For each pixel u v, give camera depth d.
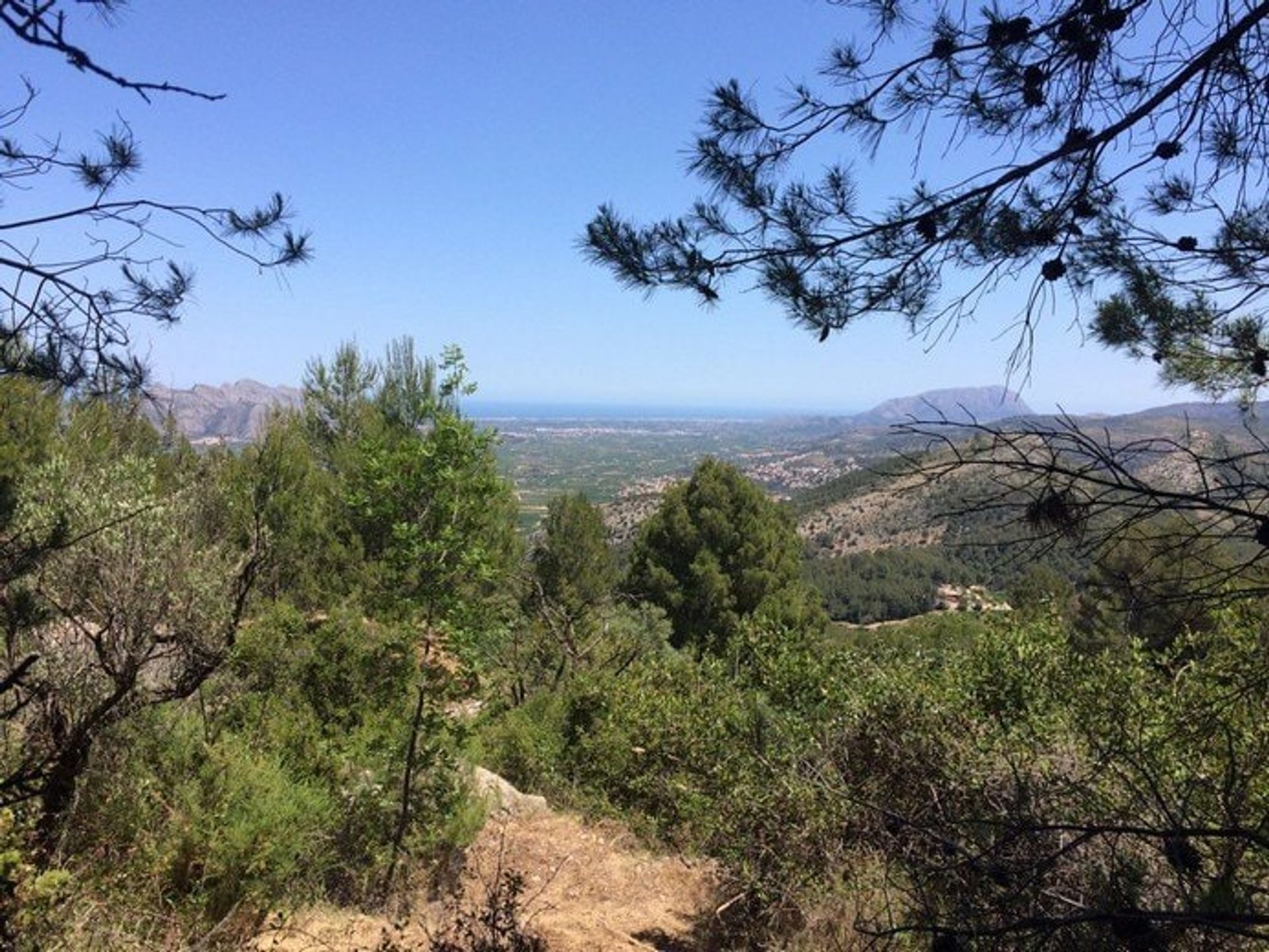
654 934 4.95
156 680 4.83
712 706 6.63
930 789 3.97
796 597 19.72
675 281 2.58
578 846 6.43
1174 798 2.60
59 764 4.05
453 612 5.54
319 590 10.48
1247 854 2.51
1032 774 3.58
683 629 18.75
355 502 5.64
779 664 6.33
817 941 4.00
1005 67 2.51
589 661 11.50
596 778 7.58
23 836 3.63
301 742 5.54
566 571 17.28
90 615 4.38
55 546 3.43
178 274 2.92
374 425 12.52
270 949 4.06
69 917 3.47
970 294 2.66
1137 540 1.79
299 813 4.75
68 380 2.74
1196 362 3.37
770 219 2.57
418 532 5.50
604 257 2.60
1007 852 2.60
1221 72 2.37
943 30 2.52
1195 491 1.67
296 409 15.13
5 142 2.47
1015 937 1.99
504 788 7.29
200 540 5.55
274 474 12.11
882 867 4.04
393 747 5.55
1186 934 1.94
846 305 2.64
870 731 4.68
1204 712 2.94
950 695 4.75
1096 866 2.47
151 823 4.32
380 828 5.38
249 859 4.28
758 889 4.63
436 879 5.50
